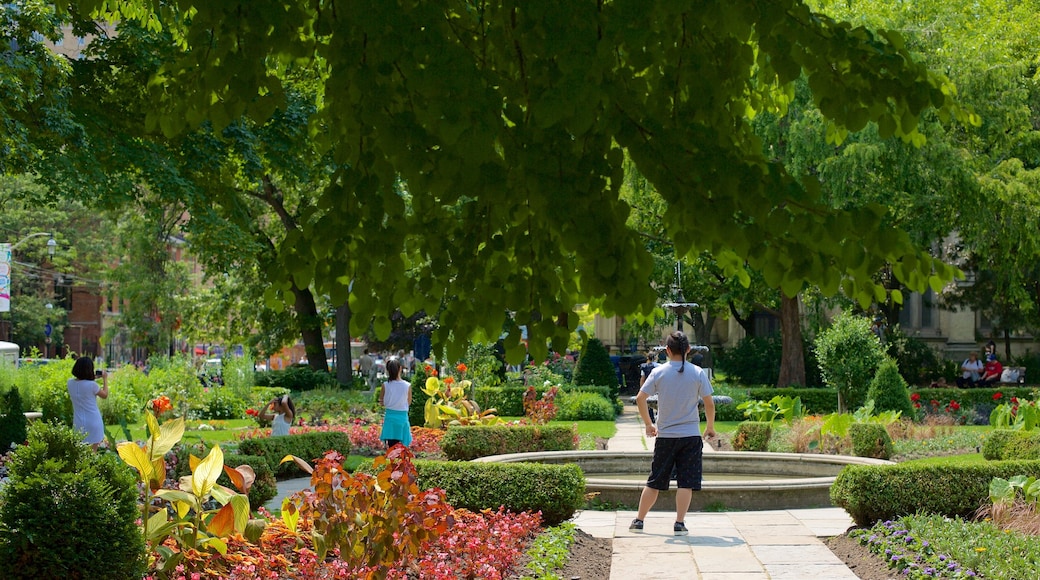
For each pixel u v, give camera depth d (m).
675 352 8.83
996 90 24.53
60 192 15.76
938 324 37.91
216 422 22.08
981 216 24.62
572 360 35.75
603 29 3.42
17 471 5.59
